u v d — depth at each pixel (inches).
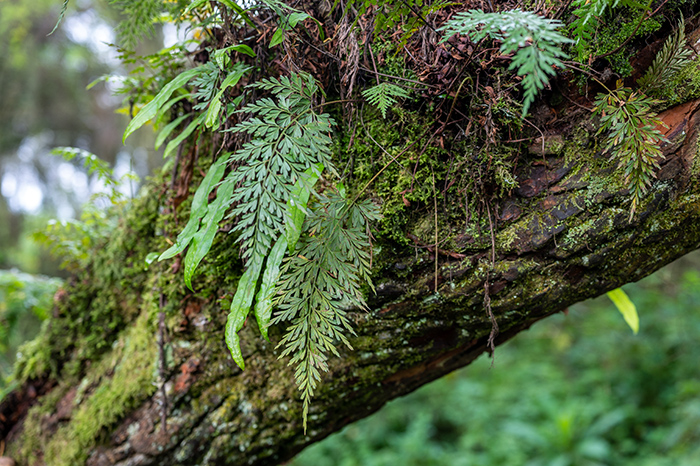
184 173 42.1
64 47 184.2
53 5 165.2
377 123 37.3
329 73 37.9
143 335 43.2
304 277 34.8
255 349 40.8
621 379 149.6
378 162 37.2
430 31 36.2
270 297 34.6
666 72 34.6
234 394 41.6
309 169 34.6
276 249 35.1
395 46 36.8
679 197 35.4
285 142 34.8
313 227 34.9
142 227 43.9
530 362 175.9
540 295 37.3
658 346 145.8
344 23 36.9
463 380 174.2
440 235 36.9
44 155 194.5
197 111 41.5
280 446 43.8
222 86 35.4
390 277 37.5
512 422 135.9
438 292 37.4
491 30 30.8
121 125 208.8
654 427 136.6
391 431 161.8
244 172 34.6
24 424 47.1
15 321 66.5
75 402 45.3
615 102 34.5
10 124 186.7
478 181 36.5
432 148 36.8
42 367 46.8
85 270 46.6
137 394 42.2
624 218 35.6
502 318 38.4
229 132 39.1
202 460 42.6
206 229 36.0
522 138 36.3
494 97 35.5
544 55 29.4
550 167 36.3
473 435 146.5
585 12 33.1
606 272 37.4
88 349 45.6
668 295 151.1
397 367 40.8
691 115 34.9
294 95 35.3
